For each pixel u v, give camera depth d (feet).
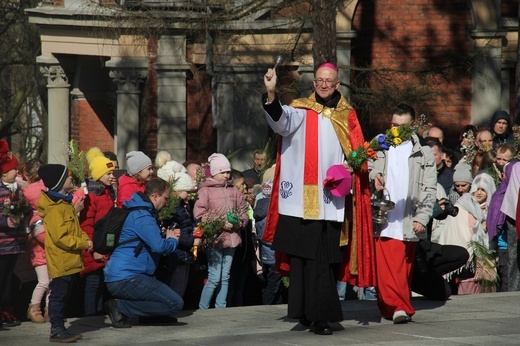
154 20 97.66
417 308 59.21
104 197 62.90
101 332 53.52
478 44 119.85
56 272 51.60
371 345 47.88
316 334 50.78
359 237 50.47
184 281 64.69
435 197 54.90
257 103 120.06
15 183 60.59
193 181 71.82
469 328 52.44
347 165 49.88
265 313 58.90
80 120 147.33
